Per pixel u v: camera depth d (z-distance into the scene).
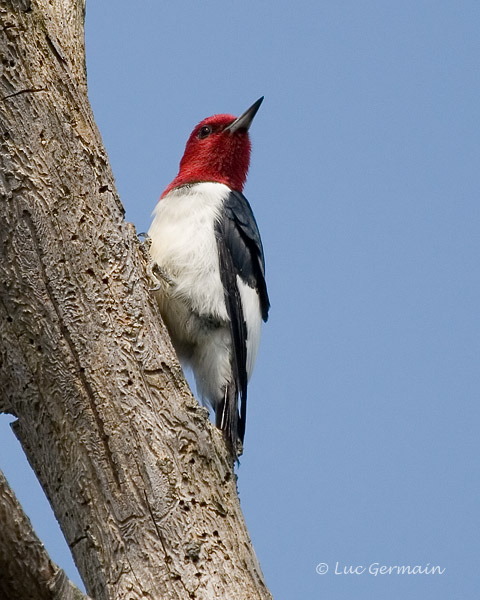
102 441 9.89
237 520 10.07
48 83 10.50
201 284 13.02
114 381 10.02
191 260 13.05
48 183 10.27
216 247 13.38
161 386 10.24
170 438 10.03
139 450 9.86
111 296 10.31
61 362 10.02
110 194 10.67
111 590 9.51
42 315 10.09
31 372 10.14
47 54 10.59
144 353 10.28
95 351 10.06
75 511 9.87
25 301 10.12
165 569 9.51
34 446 10.31
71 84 10.67
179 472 9.92
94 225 10.41
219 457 10.31
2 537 7.75
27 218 10.16
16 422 10.59
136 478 9.77
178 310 13.05
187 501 9.82
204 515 9.85
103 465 9.83
